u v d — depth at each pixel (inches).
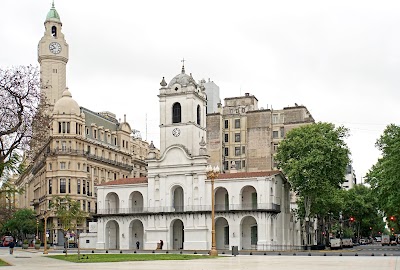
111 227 4190.5
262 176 3678.6
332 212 4485.7
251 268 1473.9
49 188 4881.9
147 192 4013.3
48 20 6230.3
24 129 2190.0
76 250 3742.6
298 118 5472.4
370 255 2581.2
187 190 3870.6
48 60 6151.6
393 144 3235.7
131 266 1611.7
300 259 2094.0
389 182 3112.7
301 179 3663.9
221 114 5698.8
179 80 4124.0
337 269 1416.1
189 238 3806.6
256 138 5615.2
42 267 1619.1
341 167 3750.0
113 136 5689.0
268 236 3631.9
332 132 3809.1
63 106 4968.0
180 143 4025.6
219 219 3850.9
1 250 4065.0
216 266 1585.9
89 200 5004.9
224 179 3777.1
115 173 5575.8
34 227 5216.5
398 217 4069.9
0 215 5457.7
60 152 4869.6
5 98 2170.3
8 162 2112.5
